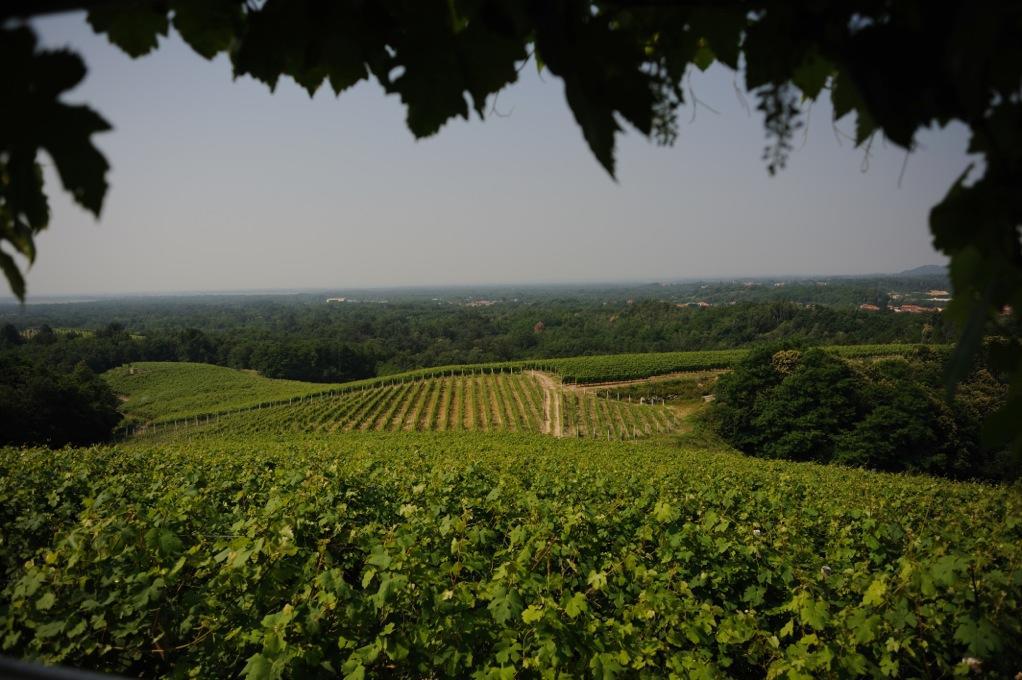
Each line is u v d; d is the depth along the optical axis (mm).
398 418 52125
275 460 14828
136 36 1034
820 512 8742
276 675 3119
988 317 795
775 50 787
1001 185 697
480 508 7258
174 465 12508
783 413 31469
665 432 42188
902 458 28453
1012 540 5746
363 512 6895
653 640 3738
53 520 6320
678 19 932
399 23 973
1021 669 3594
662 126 938
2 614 3572
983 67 593
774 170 828
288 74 1102
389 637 3412
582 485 10445
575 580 4801
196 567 4219
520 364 73750
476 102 1061
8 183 673
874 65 670
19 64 559
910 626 3873
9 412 40125
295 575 4016
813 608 3682
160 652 3590
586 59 767
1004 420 893
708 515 6098
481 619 3812
